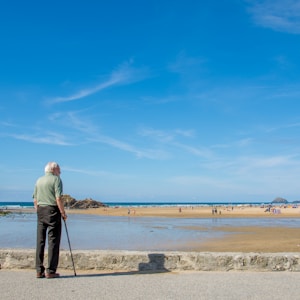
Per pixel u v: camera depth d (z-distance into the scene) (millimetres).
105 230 35125
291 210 92562
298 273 7164
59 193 6855
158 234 30516
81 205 134500
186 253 7617
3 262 7688
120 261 7562
